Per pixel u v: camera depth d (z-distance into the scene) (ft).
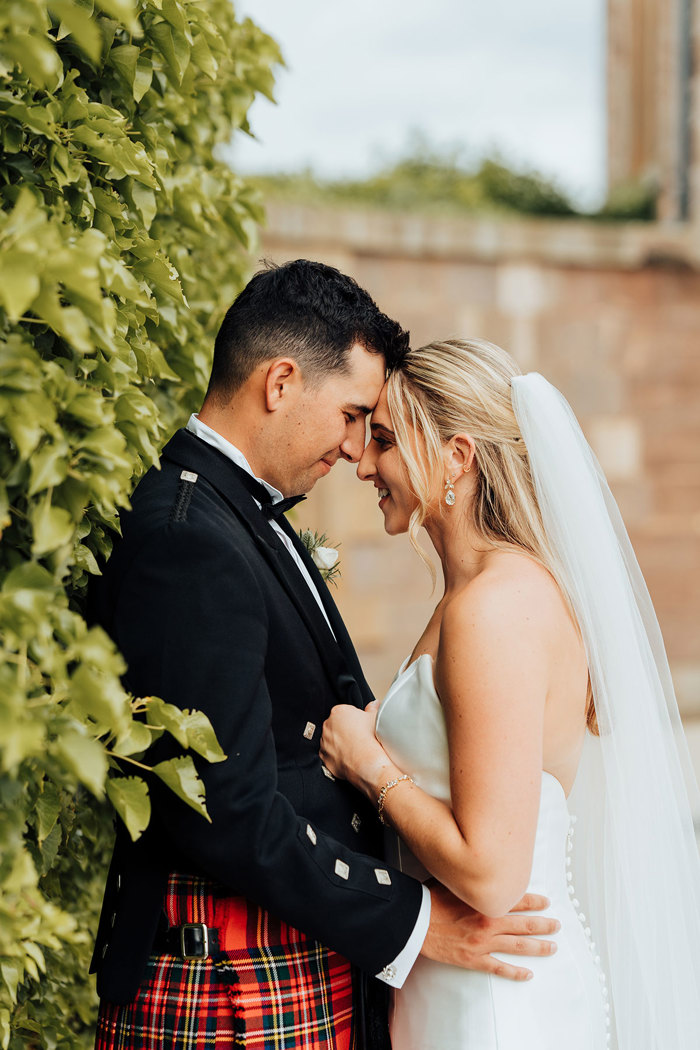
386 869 5.53
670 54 33.09
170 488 5.53
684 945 6.03
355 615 24.53
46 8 3.95
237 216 7.51
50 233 3.63
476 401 5.94
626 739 5.96
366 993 5.78
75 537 4.64
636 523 28.09
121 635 5.15
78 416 3.94
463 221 25.59
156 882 5.40
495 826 5.19
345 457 6.16
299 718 5.74
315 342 5.80
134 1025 5.45
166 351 6.75
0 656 3.51
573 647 5.73
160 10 5.08
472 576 5.98
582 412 27.58
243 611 5.18
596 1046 5.77
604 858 6.14
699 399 28.63
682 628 28.25
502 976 5.55
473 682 5.29
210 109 7.12
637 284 27.91
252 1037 5.28
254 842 5.00
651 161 34.94
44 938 3.94
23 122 4.22
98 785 3.75
